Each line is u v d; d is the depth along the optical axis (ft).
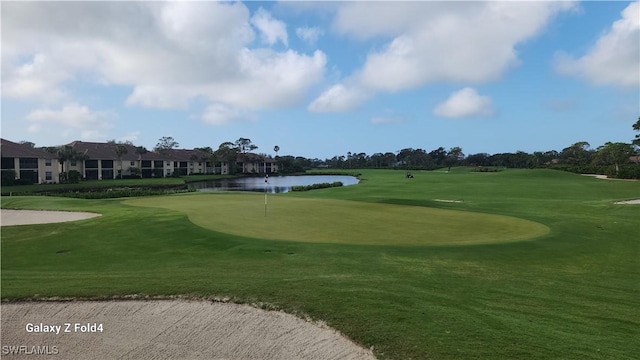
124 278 35.19
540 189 170.71
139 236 58.23
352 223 67.92
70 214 87.61
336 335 23.90
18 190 224.94
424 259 42.83
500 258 43.98
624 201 105.19
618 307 29.60
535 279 36.76
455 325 24.53
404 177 308.60
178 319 27.58
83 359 24.79
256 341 24.64
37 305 29.99
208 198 114.93
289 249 47.83
